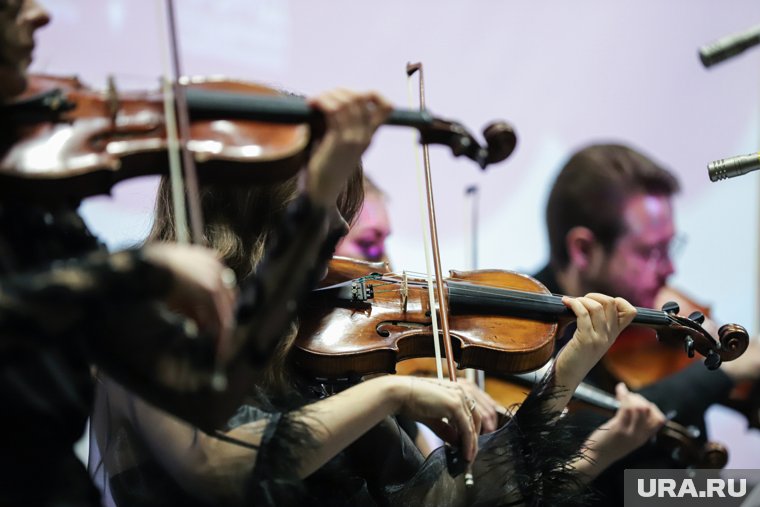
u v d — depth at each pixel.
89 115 2.66
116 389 3.33
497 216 7.25
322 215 2.56
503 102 7.37
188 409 2.66
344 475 3.30
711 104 7.59
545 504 3.30
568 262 6.82
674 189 6.87
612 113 7.52
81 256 2.67
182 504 3.16
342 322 3.41
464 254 7.13
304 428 2.97
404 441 3.57
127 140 2.64
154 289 2.32
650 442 5.10
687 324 3.60
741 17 7.61
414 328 3.46
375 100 2.58
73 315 2.30
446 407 3.10
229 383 2.58
